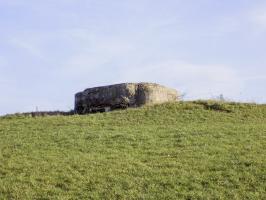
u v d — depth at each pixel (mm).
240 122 24109
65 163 17594
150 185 15516
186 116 25016
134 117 24953
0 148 19672
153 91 28516
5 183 15922
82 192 15219
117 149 19234
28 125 24000
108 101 28297
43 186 15719
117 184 15680
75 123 24094
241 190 15094
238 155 17906
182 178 15930
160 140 20312
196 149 18828
